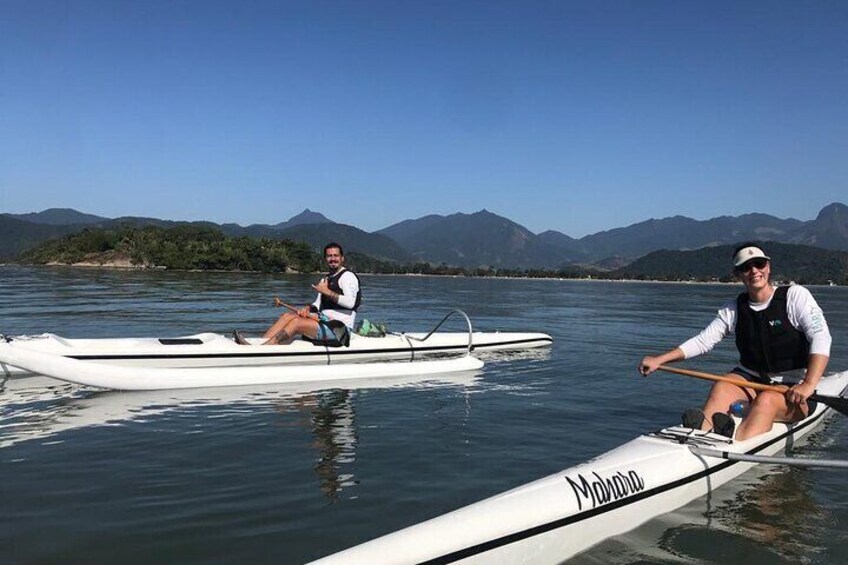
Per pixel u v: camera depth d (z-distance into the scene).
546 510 3.08
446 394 6.66
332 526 3.21
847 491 3.96
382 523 3.26
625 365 8.86
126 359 7.36
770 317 4.43
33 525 3.17
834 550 3.14
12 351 6.20
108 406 5.88
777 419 4.55
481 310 20.41
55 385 6.83
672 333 13.59
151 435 4.89
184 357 7.61
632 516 3.43
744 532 3.36
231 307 18.03
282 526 3.20
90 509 3.39
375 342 8.94
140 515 3.31
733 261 4.55
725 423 4.12
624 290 49.06
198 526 3.18
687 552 3.12
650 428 5.32
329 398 6.35
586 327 14.98
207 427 5.14
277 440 4.77
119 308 16.97
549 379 7.68
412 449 4.58
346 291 8.43
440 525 2.78
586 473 3.46
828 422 5.54
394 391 6.78
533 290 43.47
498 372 8.19
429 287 42.59
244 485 3.78
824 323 4.25
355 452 4.48
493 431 5.14
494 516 2.93
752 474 4.25
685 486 3.74
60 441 4.71
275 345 8.08
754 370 4.66
